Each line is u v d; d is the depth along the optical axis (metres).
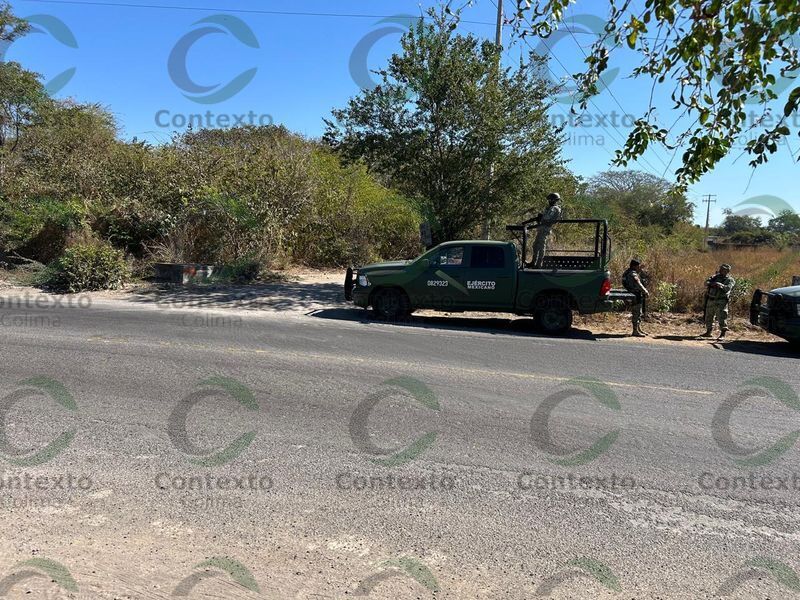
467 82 15.34
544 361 8.59
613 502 4.16
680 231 37.69
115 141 23.50
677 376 8.00
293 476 4.39
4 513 3.70
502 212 17.05
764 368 8.82
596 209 24.98
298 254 20.59
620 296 11.66
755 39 2.47
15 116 22.44
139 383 6.51
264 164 18.77
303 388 6.56
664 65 2.93
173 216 17.28
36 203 17.11
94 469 4.36
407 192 17.42
